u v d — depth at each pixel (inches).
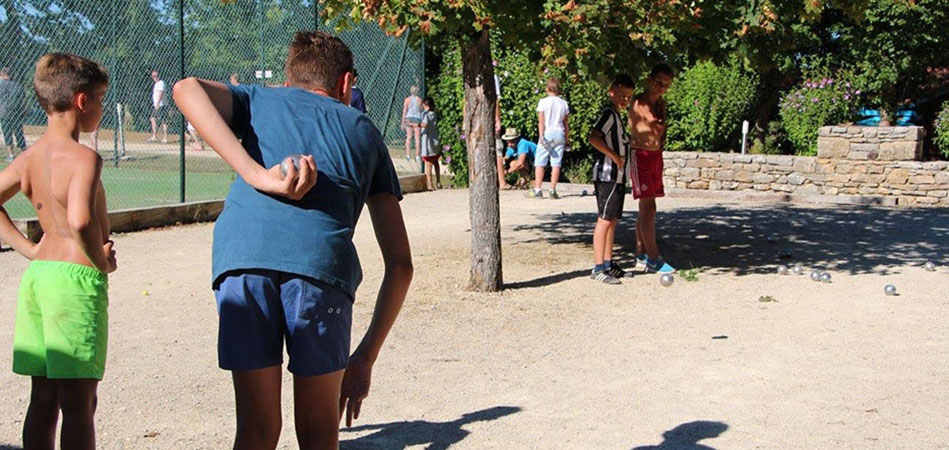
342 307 117.0
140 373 224.1
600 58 313.7
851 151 596.1
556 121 589.0
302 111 119.4
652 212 350.9
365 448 179.3
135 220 447.8
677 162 637.9
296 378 116.9
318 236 114.0
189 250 393.7
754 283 335.9
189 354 240.4
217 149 111.0
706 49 342.0
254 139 118.0
